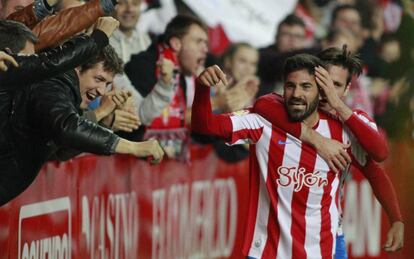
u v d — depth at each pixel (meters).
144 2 17.45
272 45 20.48
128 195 17.45
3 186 10.95
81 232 16.05
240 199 20.78
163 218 18.48
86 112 12.77
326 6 21.89
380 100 23.53
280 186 13.04
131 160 17.45
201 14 19.11
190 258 19.42
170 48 17.67
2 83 10.27
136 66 16.81
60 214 15.36
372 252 23.53
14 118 10.86
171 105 17.91
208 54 19.19
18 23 11.00
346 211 22.64
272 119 12.93
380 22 23.20
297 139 12.95
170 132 18.00
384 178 13.75
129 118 13.55
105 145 10.73
